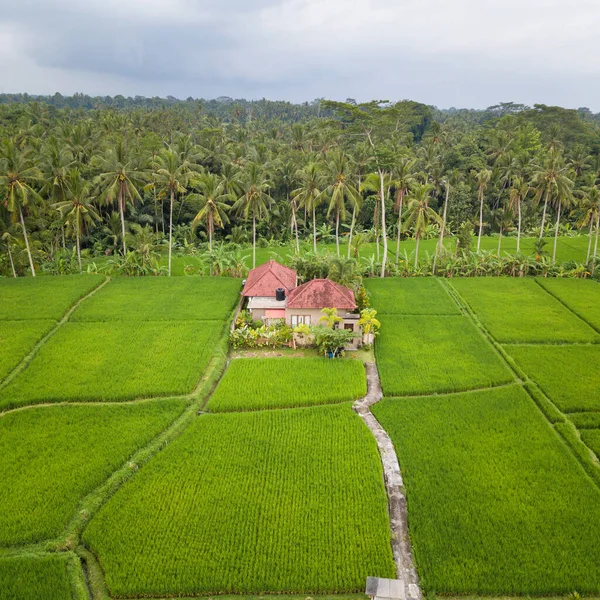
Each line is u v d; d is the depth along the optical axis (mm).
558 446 31266
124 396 36094
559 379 38938
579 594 21719
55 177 63406
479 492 27219
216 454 30266
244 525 24938
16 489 27203
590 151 120625
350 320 45969
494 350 44062
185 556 23156
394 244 89312
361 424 33344
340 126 75500
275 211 94312
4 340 43906
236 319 48469
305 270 56281
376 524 25016
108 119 107875
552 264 65188
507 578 22125
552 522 25203
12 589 21469
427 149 106750
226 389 37594
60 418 33594
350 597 21656
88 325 47812
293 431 32531
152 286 58438
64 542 24078
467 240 75438
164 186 79688
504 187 103875
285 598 21609
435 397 36875
